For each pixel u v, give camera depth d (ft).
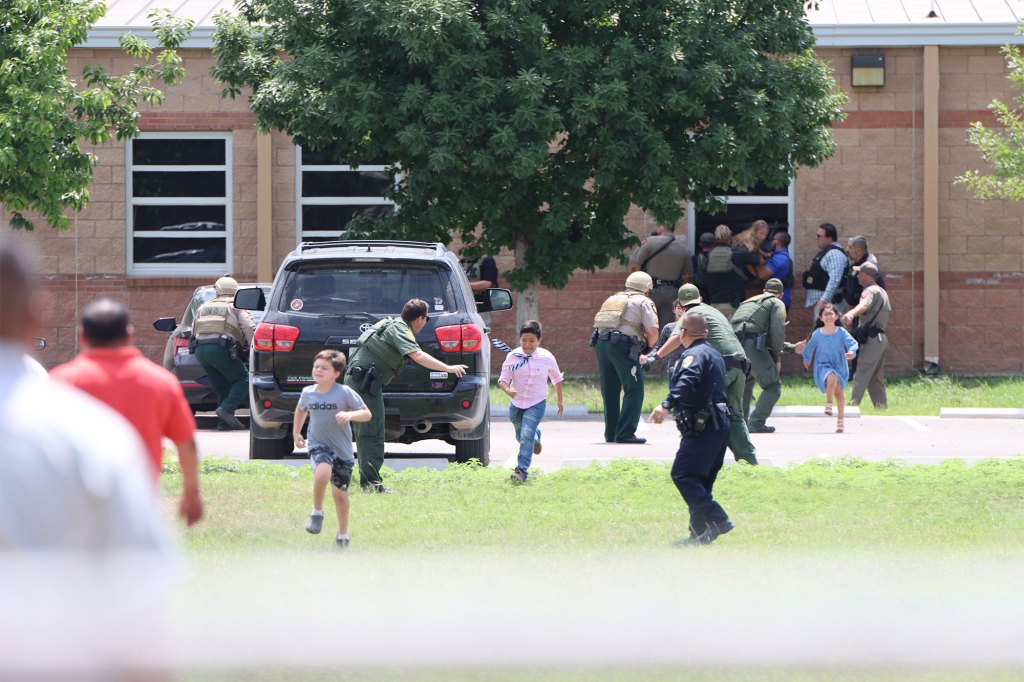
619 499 127.95
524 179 232.32
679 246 269.44
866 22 294.46
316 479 101.96
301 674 62.75
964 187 294.46
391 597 77.92
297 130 233.35
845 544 103.14
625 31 236.63
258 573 86.79
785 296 275.39
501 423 219.00
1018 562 93.20
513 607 75.77
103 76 226.38
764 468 143.23
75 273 300.20
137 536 36.50
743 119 230.68
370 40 229.86
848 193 295.48
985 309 295.07
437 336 150.61
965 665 65.87
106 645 37.09
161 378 67.92
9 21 215.10
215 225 301.84
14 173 212.23
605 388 184.96
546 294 294.25
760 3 241.96
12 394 36.52
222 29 243.60
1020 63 251.60
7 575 35.81
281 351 151.74
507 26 223.51
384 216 302.25
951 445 181.57
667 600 78.28
